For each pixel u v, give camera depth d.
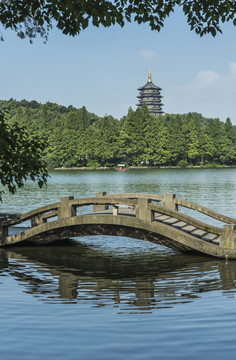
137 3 10.84
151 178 75.75
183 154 144.75
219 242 14.44
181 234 14.52
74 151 135.38
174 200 16.89
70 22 10.51
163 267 13.31
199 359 6.43
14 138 11.09
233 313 8.59
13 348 6.91
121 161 140.38
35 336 7.45
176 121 141.50
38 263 14.05
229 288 10.69
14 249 16.50
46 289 10.92
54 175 92.69
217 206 29.78
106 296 10.25
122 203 15.16
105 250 16.14
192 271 12.69
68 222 15.97
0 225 16.94
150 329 7.76
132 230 15.42
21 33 12.00
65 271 12.97
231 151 143.88
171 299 9.89
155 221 15.20
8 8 10.88
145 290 10.77
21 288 11.02
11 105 189.88
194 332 7.55
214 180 66.81
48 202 33.28
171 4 11.31
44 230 16.41
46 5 10.55
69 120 140.62
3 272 12.85
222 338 7.23
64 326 7.99
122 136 135.88
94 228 16.00
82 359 6.48
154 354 6.64
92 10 9.23
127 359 6.48
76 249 16.38
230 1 11.38
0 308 9.20
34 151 11.52
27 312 8.92
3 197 38.06
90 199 15.59
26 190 47.81
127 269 13.13
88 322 8.23
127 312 8.91
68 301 9.81
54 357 6.56
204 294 10.21
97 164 134.38
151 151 137.38
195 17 11.77
